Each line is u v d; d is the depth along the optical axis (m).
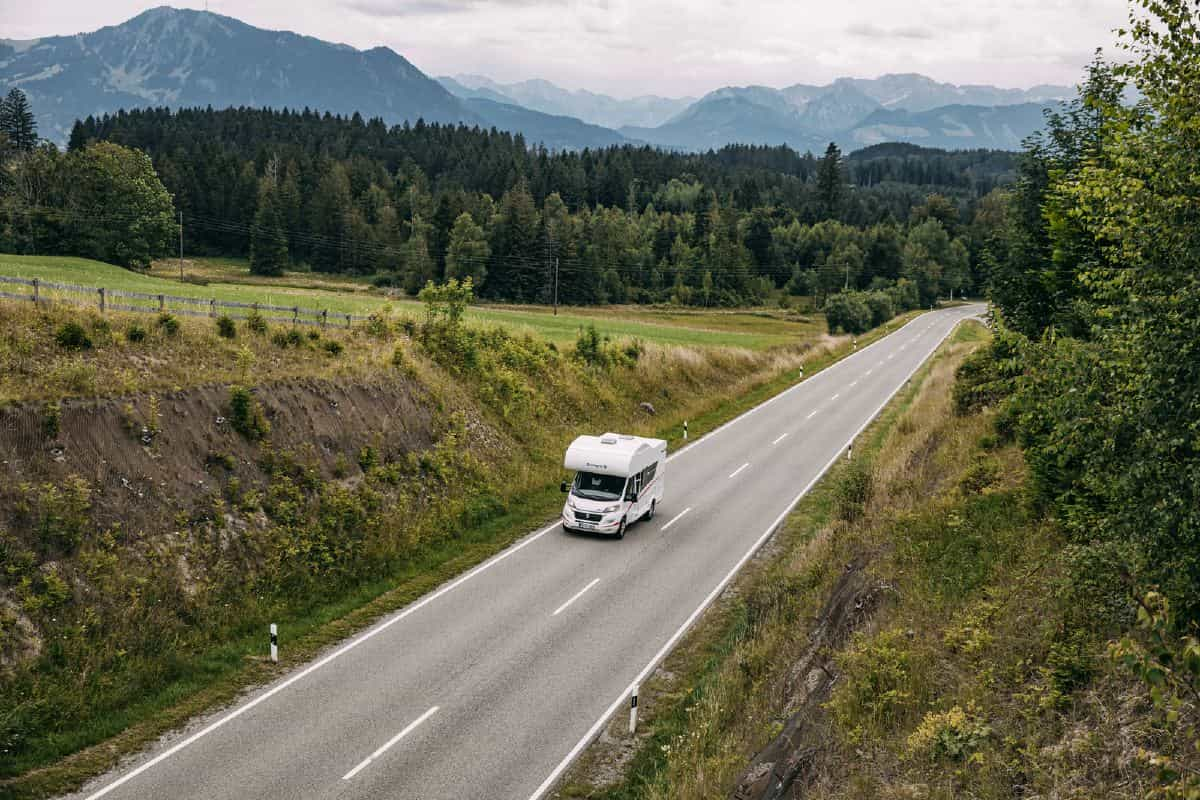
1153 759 6.91
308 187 159.75
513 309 112.06
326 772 13.88
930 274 149.12
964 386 34.50
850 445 39.50
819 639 17.70
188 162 153.00
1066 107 20.20
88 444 18.61
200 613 18.12
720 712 15.98
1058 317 17.86
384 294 117.12
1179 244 8.96
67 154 96.06
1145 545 9.44
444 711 16.12
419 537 24.78
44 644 15.30
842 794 11.37
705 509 30.44
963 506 20.89
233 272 127.50
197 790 13.16
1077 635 12.47
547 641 19.42
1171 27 9.27
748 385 55.81
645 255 155.00
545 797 13.70
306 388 25.84
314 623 19.61
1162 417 8.73
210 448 21.44
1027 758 10.73
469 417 32.62
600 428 40.41
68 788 13.07
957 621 15.30
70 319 22.81
